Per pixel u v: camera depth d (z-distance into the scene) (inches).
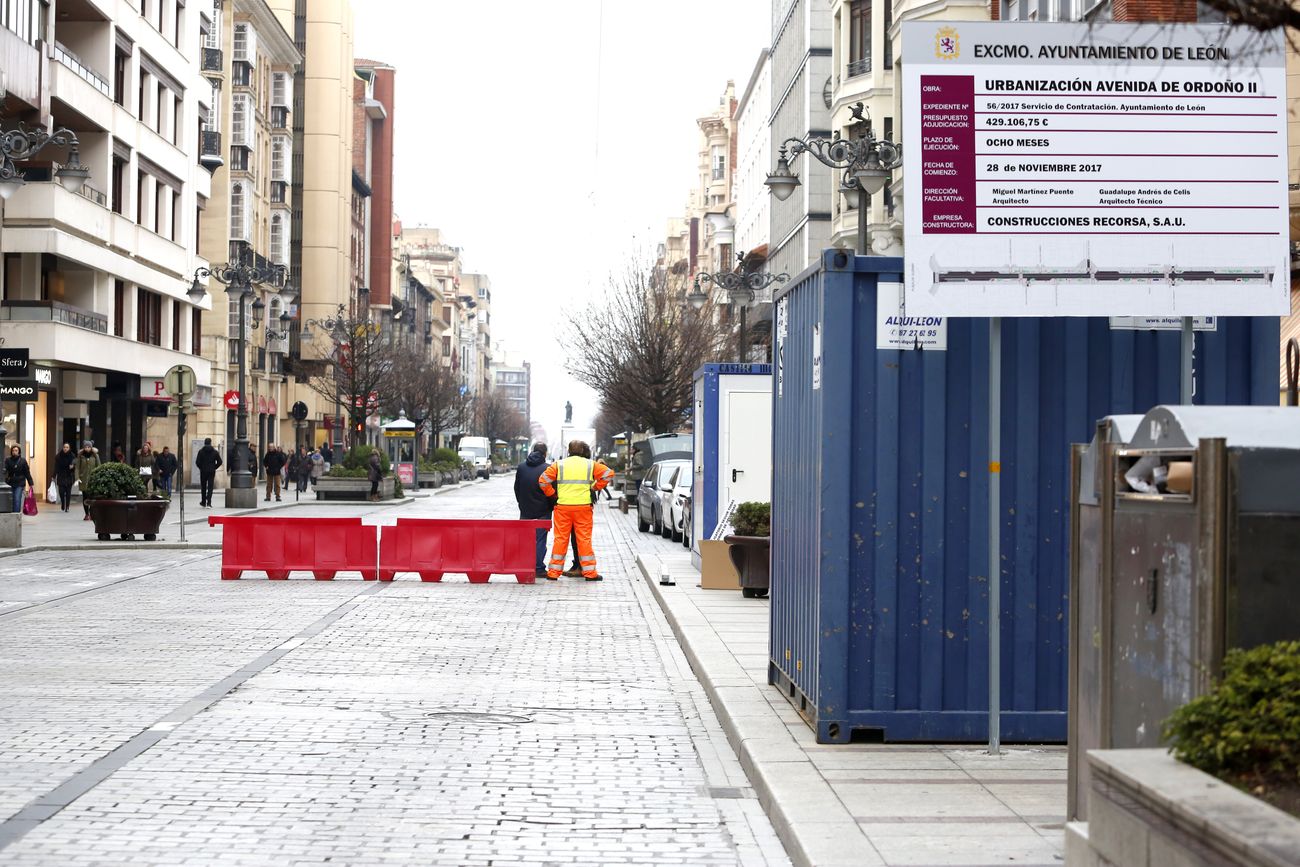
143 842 265.0
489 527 869.8
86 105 1690.5
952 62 325.1
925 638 351.9
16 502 1275.8
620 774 335.6
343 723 391.9
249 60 2741.1
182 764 335.0
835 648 349.7
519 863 256.5
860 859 241.8
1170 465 197.5
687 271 5108.3
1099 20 272.5
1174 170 325.4
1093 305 325.4
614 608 727.7
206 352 2546.8
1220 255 325.7
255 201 2913.4
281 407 3341.5
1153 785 165.9
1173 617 193.6
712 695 438.0
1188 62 324.5
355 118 4311.0
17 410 1686.8
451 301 7042.3
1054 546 353.1
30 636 577.9
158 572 904.3
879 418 350.9
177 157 2116.1
